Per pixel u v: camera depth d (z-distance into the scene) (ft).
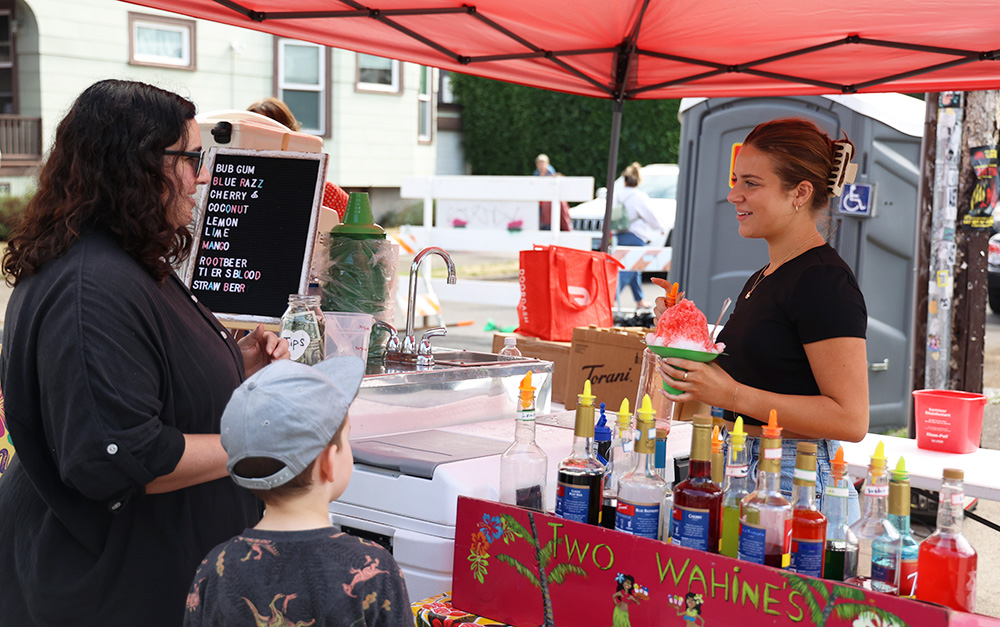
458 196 28.48
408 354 9.17
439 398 8.90
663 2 11.92
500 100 76.43
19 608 5.89
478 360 10.62
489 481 7.36
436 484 7.17
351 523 7.67
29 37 47.24
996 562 14.17
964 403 11.62
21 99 48.03
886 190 19.40
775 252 7.58
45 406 5.45
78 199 5.54
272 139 10.59
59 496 5.65
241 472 4.80
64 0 47.19
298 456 4.75
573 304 14.30
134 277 5.62
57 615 5.73
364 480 7.60
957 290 16.05
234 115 10.63
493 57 14.12
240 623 4.68
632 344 12.01
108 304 5.40
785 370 7.22
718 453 6.15
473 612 6.46
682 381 6.77
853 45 12.67
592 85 15.65
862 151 19.20
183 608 5.94
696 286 21.65
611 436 7.09
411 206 64.64
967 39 12.00
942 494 5.27
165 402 5.77
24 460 5.58
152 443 5.41
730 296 21.22
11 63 47.96
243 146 10.22
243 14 11.84
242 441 4.75
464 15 12.35
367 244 9.16
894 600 4.79
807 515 5.43
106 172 5.61
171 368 5.82
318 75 56.29
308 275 8.75
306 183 9.00
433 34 13.26
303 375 4.94
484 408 9.42
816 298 6.97
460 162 79.36
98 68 48.70
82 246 5.58
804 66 13.82
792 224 7.43
